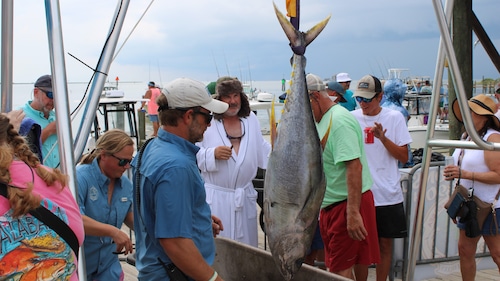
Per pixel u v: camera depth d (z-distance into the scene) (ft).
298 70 6.89
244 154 12.38
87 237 9.75
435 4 6.93
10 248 5.09
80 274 6.02
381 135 13.25
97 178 9.86
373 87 13.71
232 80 12.40
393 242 14.99
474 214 12.32
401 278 15.24
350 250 11.51
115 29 8.27
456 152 13.28
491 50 20.07
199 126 7.63
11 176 5.25
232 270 9.86
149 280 7.68
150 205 7.38
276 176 6.95
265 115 45.24
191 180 7.30
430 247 15.11
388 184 13.39
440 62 7.81
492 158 12.19
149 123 49.85
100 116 36.73
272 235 7.05
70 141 5.90
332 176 11.49
